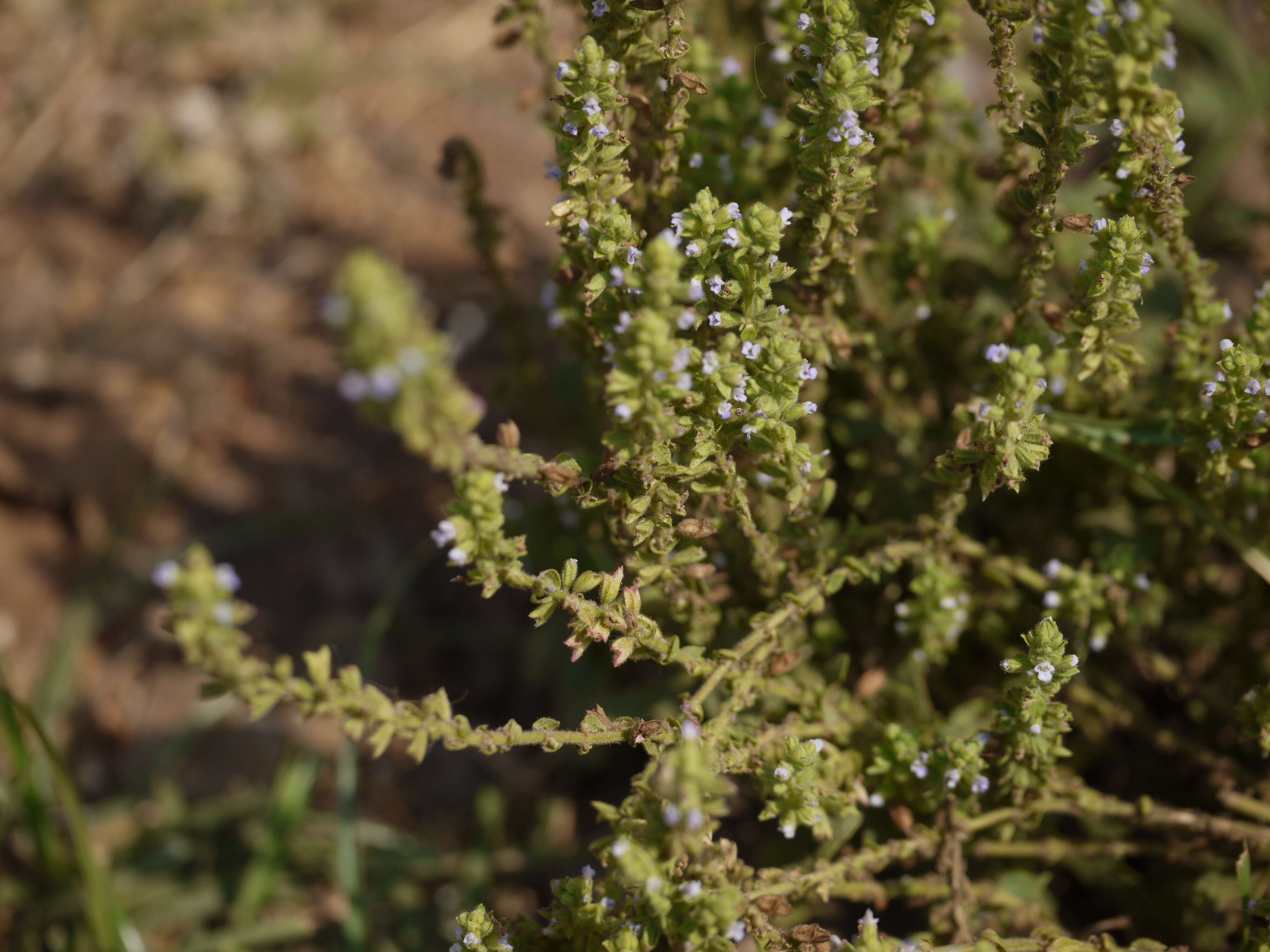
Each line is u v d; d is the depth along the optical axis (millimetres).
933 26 359
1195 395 350
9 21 665
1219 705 371
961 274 404
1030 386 306
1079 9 298
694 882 293
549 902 418
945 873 337
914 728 342
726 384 305
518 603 484
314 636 481
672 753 285
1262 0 417
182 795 451
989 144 458
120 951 383
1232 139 479
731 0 398
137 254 588
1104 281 317
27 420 527
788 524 352
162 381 543
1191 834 355
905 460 385
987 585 379
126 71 649
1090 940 332
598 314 320
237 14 671
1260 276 445
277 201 602
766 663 333
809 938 312
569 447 436
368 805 448
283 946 416
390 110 638
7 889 426
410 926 413
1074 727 385
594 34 327
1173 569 384
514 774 450
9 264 580
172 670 478
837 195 322
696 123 374
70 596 491
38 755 392
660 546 319
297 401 542
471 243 415
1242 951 340
